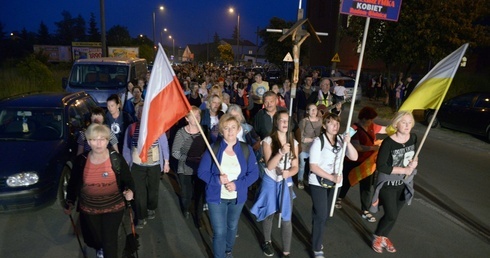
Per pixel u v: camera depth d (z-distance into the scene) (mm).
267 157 3803
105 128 3215
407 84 16875
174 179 6773
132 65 11992
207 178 3564
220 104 5637
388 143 3891
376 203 4172
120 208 3447
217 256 3660
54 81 16516
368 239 4625
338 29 18938
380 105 18797
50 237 4539
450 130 12266
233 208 3699
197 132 4750
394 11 3771
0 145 5195
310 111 5914
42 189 4852
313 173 3900
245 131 5363
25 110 5816
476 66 21062
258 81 9523
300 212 5422
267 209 3877
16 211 4742
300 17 4273
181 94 3549
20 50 44812
